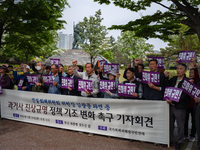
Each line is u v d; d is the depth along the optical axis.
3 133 4.52
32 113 5.19
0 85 5.64
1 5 8.75
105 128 4.28
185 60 4.37
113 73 4.41
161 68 4.85
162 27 7.79
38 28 11.02
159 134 3.80
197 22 7.01
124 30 9.40
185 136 4.32
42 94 4.97
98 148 3.73
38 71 5.74
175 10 8.03
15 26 10.50
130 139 4.08
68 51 39.34
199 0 7.35
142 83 4.21
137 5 8.54
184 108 3.59
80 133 4.53
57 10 10.33
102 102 4.26
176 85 3.77
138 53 35.50
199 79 4.28
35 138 4.21
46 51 26.47
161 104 3.75
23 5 8.44
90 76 4.56
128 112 4.03
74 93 4.88
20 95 5.35
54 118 4.87
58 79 5.16
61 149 3.68
